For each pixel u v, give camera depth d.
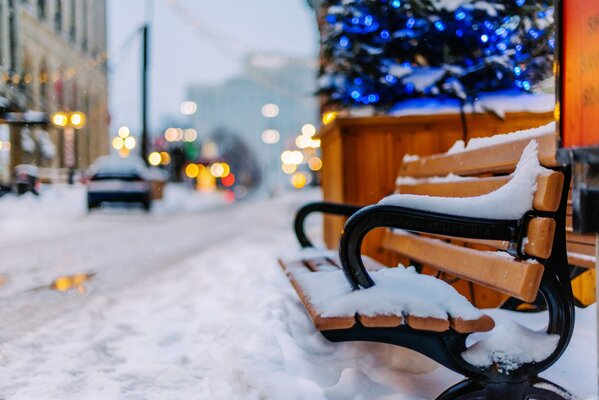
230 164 87.62
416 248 3.50
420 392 2.40
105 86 32.47
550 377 2.34
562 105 1.87
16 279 6.09
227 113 133.38
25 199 21.95
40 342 3.54
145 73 26.36
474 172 2.89
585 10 1.75
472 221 2.18
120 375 2.95
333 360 2.77
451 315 2.06
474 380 2.11
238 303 4.29
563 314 2.12
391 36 4.62
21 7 16.94
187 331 3.71
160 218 17.80
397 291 2.14
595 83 1.70
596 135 1.70
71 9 25.61
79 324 3.99
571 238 3.03
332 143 5.30
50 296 5.10
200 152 69.81
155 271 6.49
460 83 4.38
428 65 4.71
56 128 26.19
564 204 2.13
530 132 2.34
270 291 4.22
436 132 4.47
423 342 2.11
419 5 4.37
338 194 4.74
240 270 6.16
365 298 2.08
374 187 4.53
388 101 4.80
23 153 23.47
